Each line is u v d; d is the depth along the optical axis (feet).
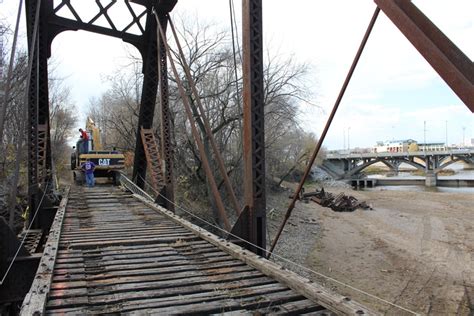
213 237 20.76
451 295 46.21
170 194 35.70
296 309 11.39
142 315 11.14
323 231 85.20
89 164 56.75
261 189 18.85
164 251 18.95
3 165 52.11
